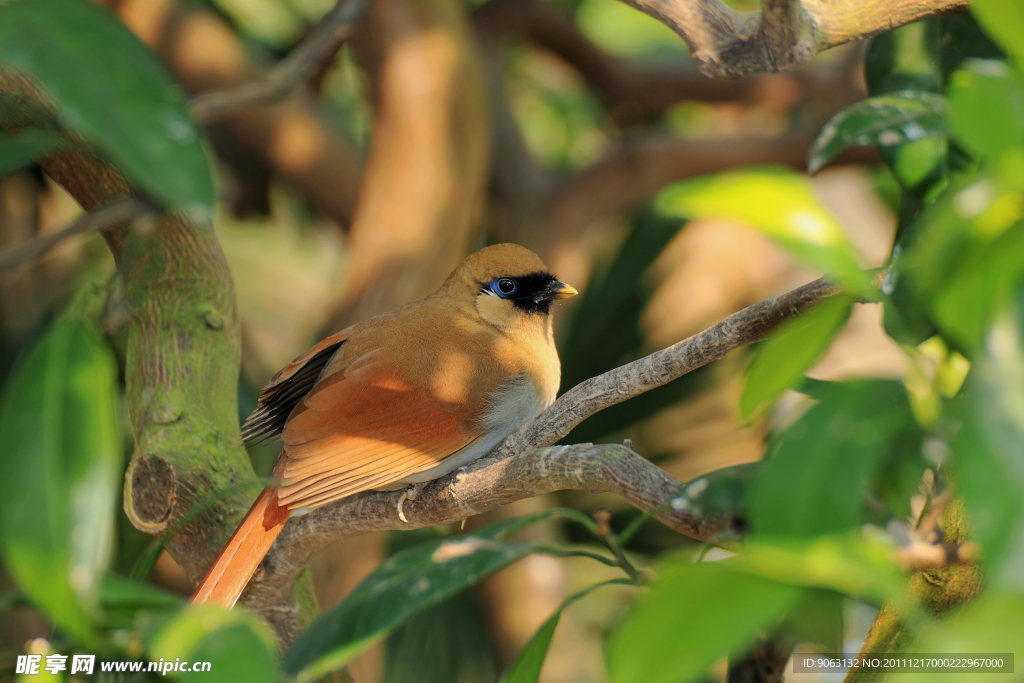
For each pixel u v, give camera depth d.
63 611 2.69
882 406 2.74
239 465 5.93
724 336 4.58
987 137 2.44
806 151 12.73
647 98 14.41
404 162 9.62
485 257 8.02
